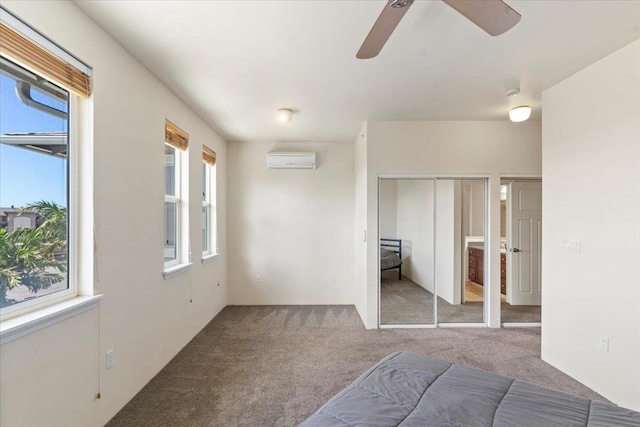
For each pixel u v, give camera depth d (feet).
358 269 14.73
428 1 5.54
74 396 5.59
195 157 11.49
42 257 5.31
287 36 6.64
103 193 6.31
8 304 4.73
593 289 7.86
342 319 13.55
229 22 6.13
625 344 7.07
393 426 3.66
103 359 6.34
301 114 11.76
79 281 5.98
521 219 14.70
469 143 12.57
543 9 5.82
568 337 8.64
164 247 9.10
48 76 5.13
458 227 13.12
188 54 7.34
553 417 3.84
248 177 15.88
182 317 10.34
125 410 6.96
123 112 7.00
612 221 7.38
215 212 14.06
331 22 6.16
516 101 10.46
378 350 10.37
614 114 7.34
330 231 15.90
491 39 6.82
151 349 8.30
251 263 15.90
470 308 13.21
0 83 4.61
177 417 6.75
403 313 12.93
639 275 6.81
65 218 5.76
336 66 8.02
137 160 7.58
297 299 15.87
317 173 15.90
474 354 10.06
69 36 5.47
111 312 6.58
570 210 8.58
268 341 11.09
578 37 6.74
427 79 8.82
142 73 7.80
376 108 11.14
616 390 7.25
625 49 7.09
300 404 7.28
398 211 12.87
